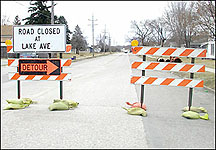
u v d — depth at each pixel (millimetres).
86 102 8445
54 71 7852
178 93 10906
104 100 8828
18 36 7906
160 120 6387
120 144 4672
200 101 9273
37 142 4727
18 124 5828
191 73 7238
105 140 4863
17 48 7922
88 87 12125
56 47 7844
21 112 6969
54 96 9578
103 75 18406
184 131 5543
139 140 4906
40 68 7867
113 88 11836
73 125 5785
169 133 5379
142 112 6805
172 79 7199
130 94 10195
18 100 7750
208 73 17844
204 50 7113
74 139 4895
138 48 7270
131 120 6285
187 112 6812
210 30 12133
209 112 7531
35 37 7859
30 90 11125
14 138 4930
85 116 6586
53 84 13305
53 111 7105
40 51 7875
